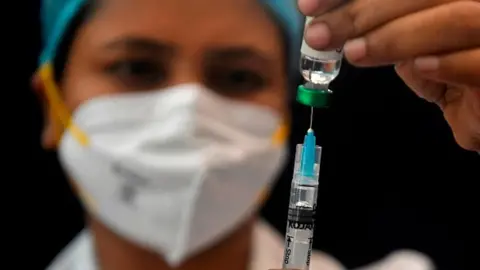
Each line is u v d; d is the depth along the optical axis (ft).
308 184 2.43
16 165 5.78
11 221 5.83
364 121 5.92
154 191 4.61
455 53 2.05
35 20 5.60
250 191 4.82
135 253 5.01
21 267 5.87
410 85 2.55
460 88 2.43
